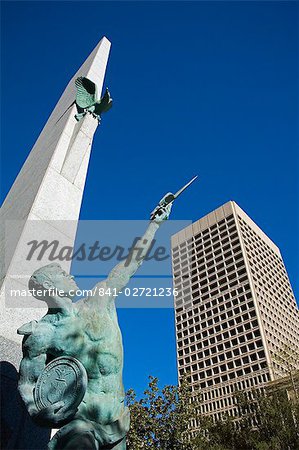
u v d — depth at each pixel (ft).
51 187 31.76
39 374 16.25
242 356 296.10
